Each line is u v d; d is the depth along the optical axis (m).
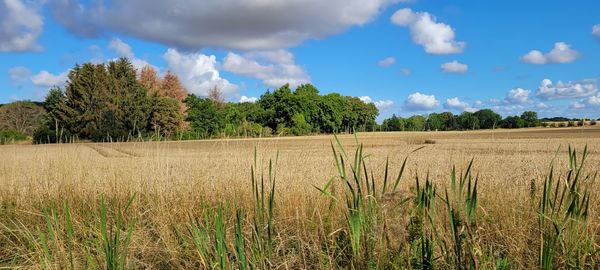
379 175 6.45
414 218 3.13
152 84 72.50
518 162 10.50
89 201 6.16
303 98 74.69
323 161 9.66
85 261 3.77
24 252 4.30
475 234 3.31
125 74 55.03
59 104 50.91
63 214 5.30
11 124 49.69
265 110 77.38
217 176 6.34
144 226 4.85
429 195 3.23
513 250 3.54
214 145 8.04
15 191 6.85
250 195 5.66
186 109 62.06
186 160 8.01
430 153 15.13
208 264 3.52
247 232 4.20
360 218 3.32
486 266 3.14
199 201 5.59
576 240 3.27
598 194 4.50
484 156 11.74
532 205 3.99
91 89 51.09
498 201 4.84
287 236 4.38
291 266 3.80
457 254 3.00
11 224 5.45
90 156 9.20
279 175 6.55
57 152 8.91
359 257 3.24
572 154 3.46
